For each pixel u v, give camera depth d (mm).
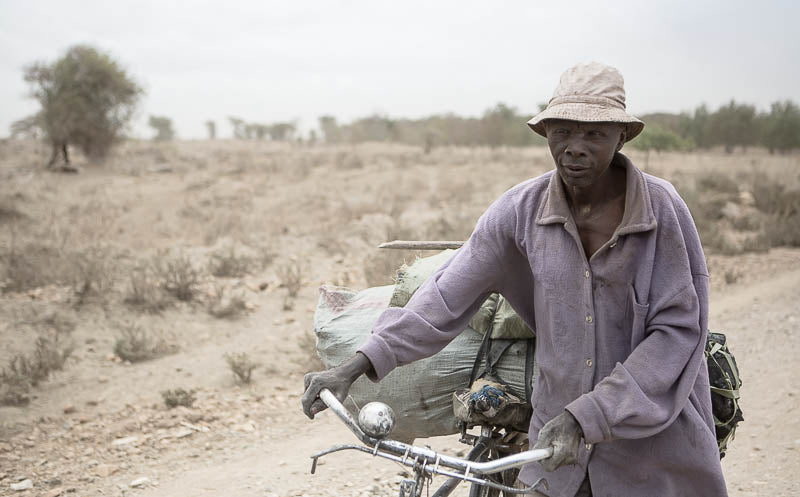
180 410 6305
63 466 5301
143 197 19125
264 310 9039
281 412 6340
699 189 18000
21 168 24562
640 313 2279
